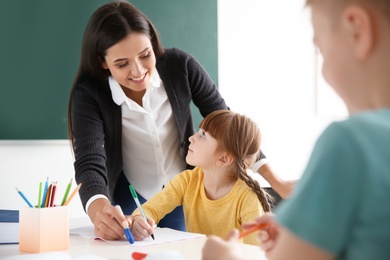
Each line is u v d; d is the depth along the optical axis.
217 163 1.60
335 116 4.06
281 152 3.91
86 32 1.60
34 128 2.91
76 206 2.99
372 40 0.52
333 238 0.50
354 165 0.49
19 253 1.19
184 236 1.34
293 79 3.95
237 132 1.58
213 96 1.82
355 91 0.54
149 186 1.83
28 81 2.90
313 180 0.50
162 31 3.32
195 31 3.45
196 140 1.63
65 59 3.01
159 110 1.76
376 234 0.49
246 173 1.57
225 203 1.58
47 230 1.19
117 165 1.73
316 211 0.50
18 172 2.85
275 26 3.87
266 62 3.83
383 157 0.49
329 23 0.55
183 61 1.77
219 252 0.65
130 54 1.52
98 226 1.32
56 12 2.98
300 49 3.96
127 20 1.53
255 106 3.80
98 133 1.61
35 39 2.92
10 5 2.85
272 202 1.68
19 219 1.24
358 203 0.49
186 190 1.69
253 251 1.11
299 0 3.91
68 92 3.02
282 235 0.53
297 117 3.96
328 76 0.56
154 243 1.25
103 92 1.66
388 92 0.53
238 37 3.71
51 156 2.95
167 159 1.83
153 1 3.28
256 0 3.78
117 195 1.83
